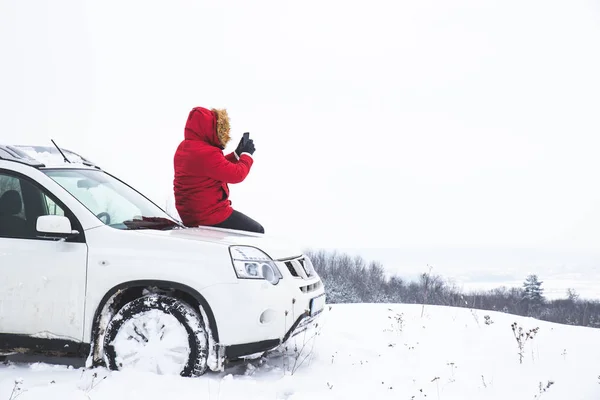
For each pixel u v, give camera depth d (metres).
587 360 4.66
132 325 3.74
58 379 3.57
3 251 3.82
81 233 3.85
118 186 4.83
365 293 59.09
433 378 4.12
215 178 5.18
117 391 3.29
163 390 3.35
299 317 4.06
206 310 3.67
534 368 4.43
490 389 3.85
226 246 3.83
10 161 4.08
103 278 3.73
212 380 3.59
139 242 3.83
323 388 3.69
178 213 5.30
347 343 5.32
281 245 4.45
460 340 5.55
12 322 3.78
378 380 4.02
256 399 3.31
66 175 4.31
